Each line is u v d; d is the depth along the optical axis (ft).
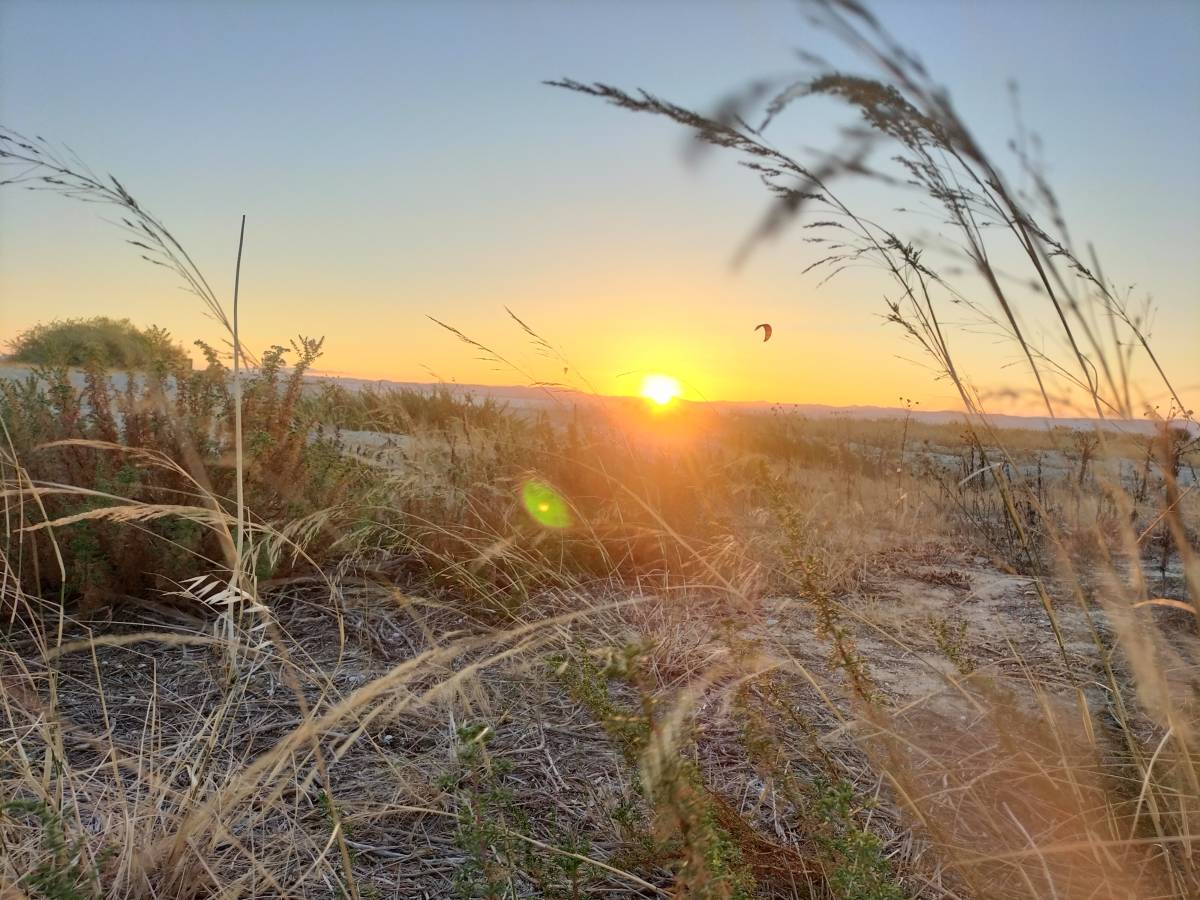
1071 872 5.19
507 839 5.08
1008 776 6.22
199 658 8.95
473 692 8.09
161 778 5.93
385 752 7.18
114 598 10.25
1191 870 4.66
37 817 5.78
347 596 10.94
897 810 6.04
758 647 6.30
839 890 4.72
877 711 5.32
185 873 5.20
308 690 8.30
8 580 9.48
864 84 3.28
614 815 5.34
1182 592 10.85
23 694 7.36
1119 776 5.60
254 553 8.25
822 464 20.98
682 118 3.02
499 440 15.14
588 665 5.03
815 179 3.57
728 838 4.66
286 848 5.78
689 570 12.74
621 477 14.46
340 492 11.68
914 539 15.75
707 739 7.28
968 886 4.90
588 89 3.15
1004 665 9.02
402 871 5.61
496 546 10.59
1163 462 4.60
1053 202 4.05
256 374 11.56
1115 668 8.71
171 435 10.81
